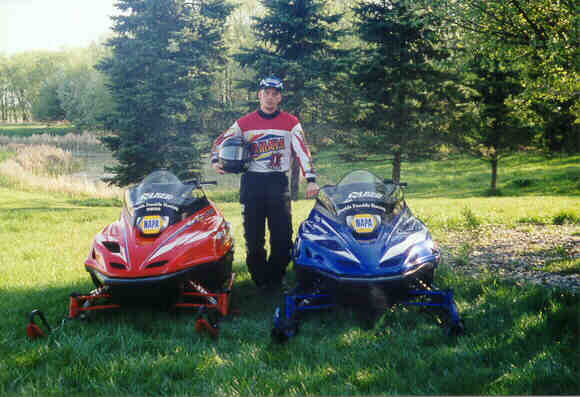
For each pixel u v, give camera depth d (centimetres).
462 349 333
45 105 9025
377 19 2281
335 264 392
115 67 2547
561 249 664
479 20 852
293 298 400
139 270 395
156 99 2377
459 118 2383
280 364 325
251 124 478
